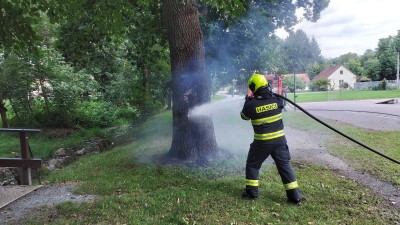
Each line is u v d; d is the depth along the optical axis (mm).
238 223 3775
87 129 14875
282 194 4645
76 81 15289
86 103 16859
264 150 4375
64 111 14859
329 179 5254
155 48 10938
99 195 4848
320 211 4043
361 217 3896
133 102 18031
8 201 4723
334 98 28766
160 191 4793
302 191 4719
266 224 3748
